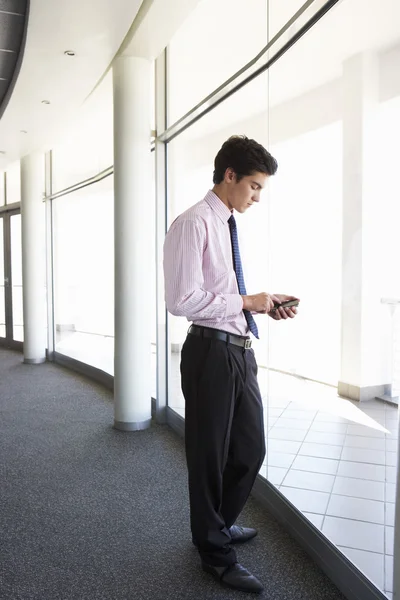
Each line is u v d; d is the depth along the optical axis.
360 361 2.10
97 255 6.01
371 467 2.00
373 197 1.97
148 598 2.01
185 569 2.21
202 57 3.59
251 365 2.03
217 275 1.95
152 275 4.50
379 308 1.92
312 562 2.23
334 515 2.20
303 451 2.54
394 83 1.87
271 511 2.70
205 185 3.86
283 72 2.76
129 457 3.60
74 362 6.95
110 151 5.37
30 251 7.42
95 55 3.84
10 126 5.73
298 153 2.66
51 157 7.45
